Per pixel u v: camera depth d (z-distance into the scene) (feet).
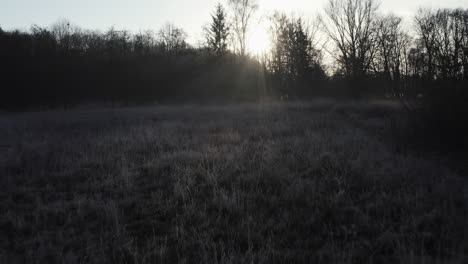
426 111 24.07
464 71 22.65
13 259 10.04
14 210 14.07
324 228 11.78
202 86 107.55
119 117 50.47
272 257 9.98
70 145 26.68
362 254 10.00
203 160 20.76
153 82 105.29
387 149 22.65
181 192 15.08
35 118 52.11
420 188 14.75
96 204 13.92
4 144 28.76
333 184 16.05
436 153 21.77
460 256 9.31
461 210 12.59
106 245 10.84
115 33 112.37
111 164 20.77
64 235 11.66
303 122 37.01
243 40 116.37
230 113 53.11
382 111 49.62
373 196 14.51
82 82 96.58
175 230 11.97
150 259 10.00
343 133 29.43
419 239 10.73
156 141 27.37
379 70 95.71
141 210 13.87
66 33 117.50
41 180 18.24
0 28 94.63
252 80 107.45
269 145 24.12
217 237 11.48
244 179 16.74
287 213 12.82
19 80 86.79
